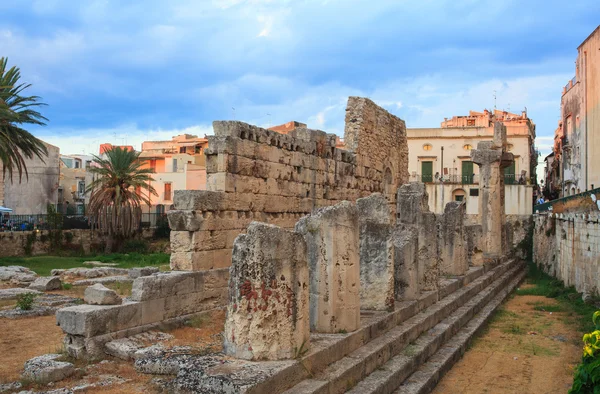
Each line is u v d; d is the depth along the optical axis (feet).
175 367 32.53
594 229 74.84
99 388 31.60
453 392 40.37
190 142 279.28
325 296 37.45
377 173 94.12
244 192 56.24
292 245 31.30
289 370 28.50
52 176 208.95
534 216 145.38
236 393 25.11
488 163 113.70
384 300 46.39
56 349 41.98
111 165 161.99
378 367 37.68
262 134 59.36
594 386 28.40
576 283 85.15
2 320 55.83
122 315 41.04
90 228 168.66
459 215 77.66
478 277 86.22
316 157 71.46
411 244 53.98
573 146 179.01
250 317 29.37
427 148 223.71
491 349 53.31
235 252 29.89
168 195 227.20
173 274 47.29
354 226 39.37
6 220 168.55
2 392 31.91
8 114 109.29
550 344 55.31
